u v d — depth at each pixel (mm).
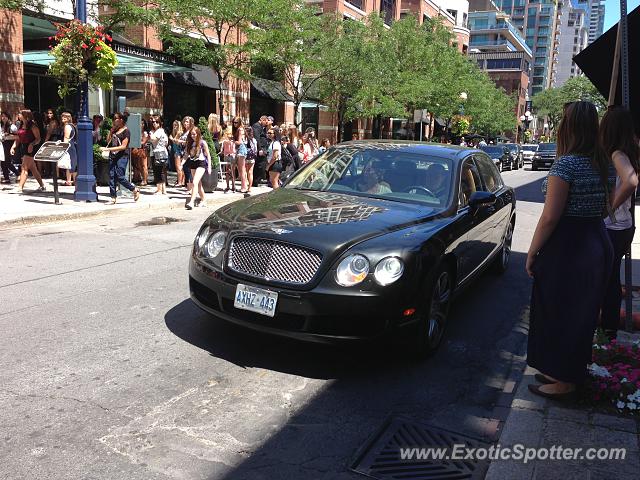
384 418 3596
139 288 6035
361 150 5832
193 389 3820
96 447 3084
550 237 3486
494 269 7578
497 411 3770
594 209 3402
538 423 3361
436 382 4160
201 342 4617
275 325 3994
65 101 18469
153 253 7715
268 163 14766
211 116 15891
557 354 3498
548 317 3523
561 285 3443
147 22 15562
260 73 25906
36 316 5070
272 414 3561
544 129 118062
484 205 5480
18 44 15125
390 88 26203
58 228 9312
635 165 3848
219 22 17484
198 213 11586
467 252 5195
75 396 3639
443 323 4754
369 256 3928
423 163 5547
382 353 4629
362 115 24922
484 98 45312
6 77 14891
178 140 14625
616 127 3836
